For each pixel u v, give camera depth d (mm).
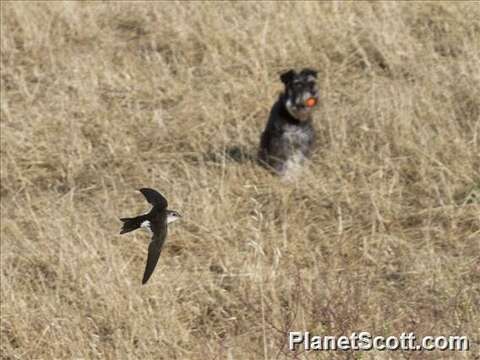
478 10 37250
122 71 35844
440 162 27594
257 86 33938
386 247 24859
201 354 21000
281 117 27953
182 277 24125
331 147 29453
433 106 30484
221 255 24969
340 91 33500
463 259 24172
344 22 37219
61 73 36125
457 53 35062
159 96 34312
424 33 36531
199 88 34688
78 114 33344
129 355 21078
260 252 24156
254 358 20797
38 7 40062
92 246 24625
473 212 25625
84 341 21828
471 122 30094
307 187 27438
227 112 32531
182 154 30312
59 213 26688
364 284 22938
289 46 36312
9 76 36656
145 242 25734
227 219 26156
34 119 32812
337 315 21062
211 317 23078
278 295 23000
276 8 38188
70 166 30031
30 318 22812
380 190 26734
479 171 27484
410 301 22547
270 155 28359
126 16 40219
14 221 26938
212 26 37719
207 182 28062
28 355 21734
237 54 36062
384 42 35156
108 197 27750
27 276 24547
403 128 29328
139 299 22797
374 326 21125
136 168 29609
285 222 25828
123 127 32375
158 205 13391
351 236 25594
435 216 26016
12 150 30938
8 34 38844
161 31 38844
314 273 23594
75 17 39469
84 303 23234
